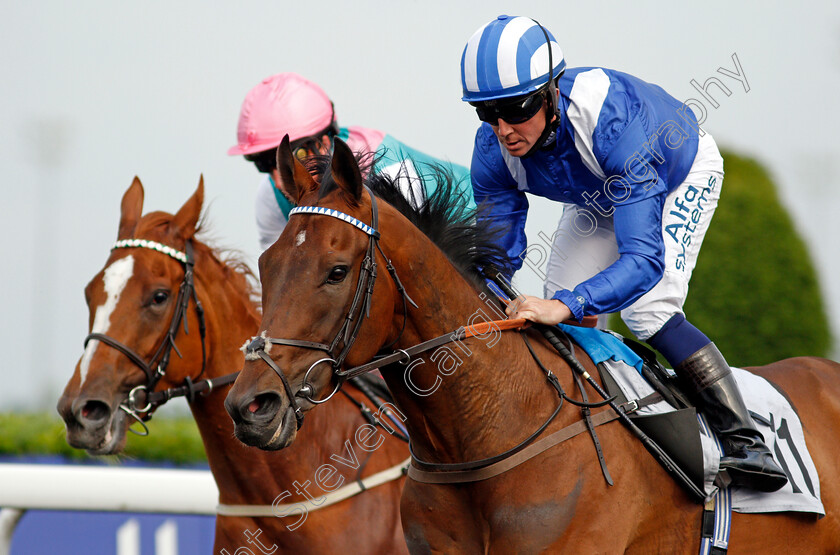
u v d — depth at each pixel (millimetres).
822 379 4770
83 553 6695
